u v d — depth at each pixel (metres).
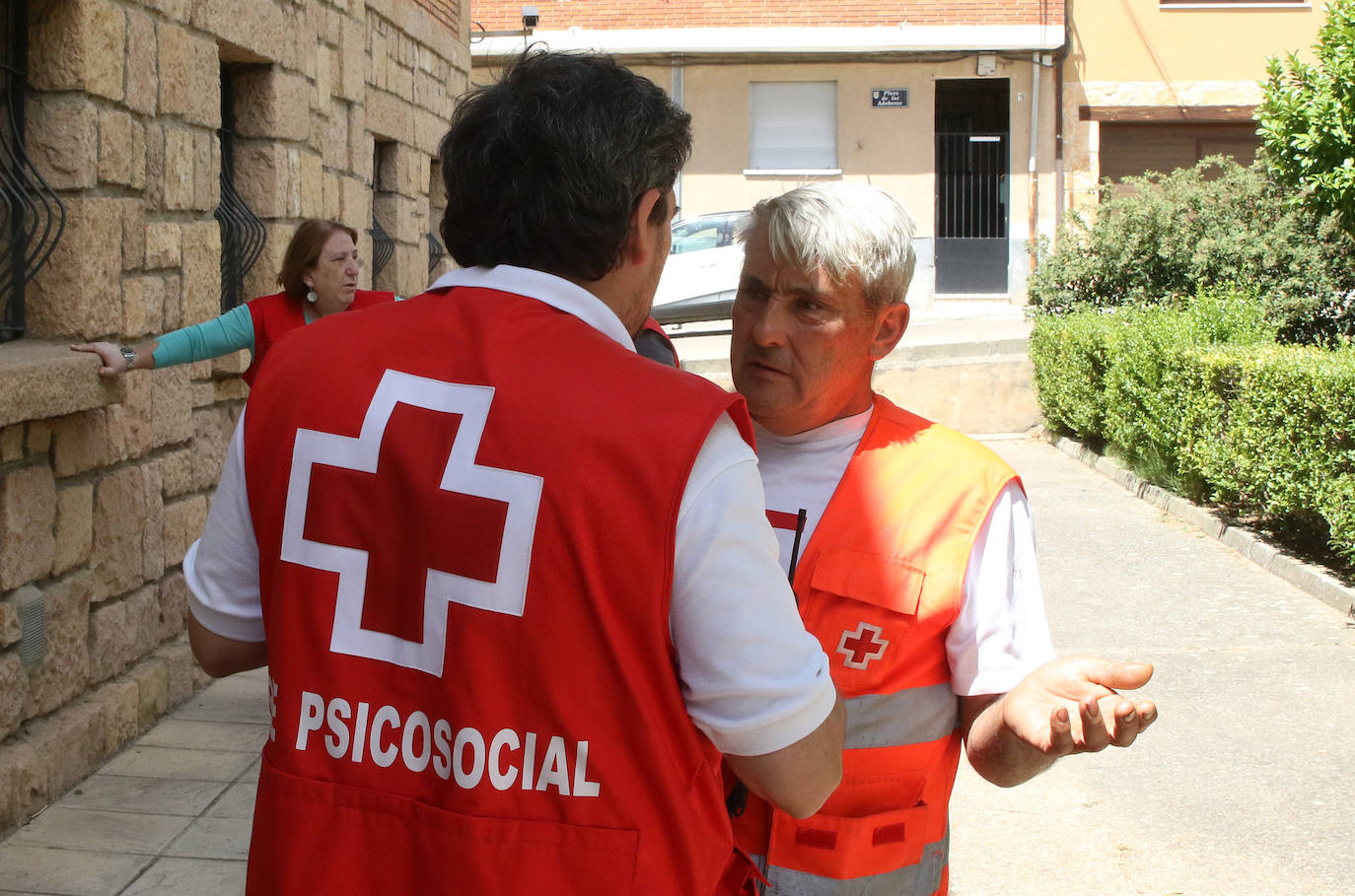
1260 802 4.31
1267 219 12.20
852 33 20.81
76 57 4.28
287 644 1.41
